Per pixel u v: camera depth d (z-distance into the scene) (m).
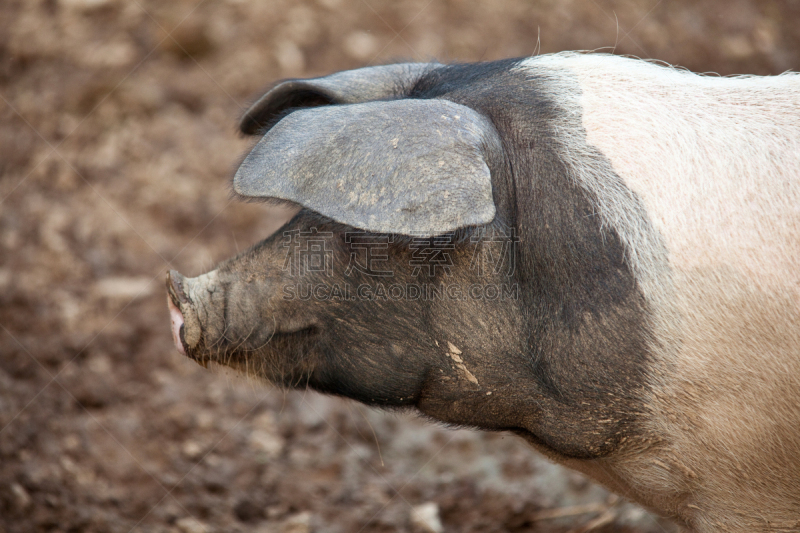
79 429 4.65
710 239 4.13
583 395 4.17
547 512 4.58
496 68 4.23
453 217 4.06
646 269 4.14
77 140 5.97
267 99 4.25
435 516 4.57
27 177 5.71
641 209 4.14
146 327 4.83
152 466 4.62
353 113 4.11
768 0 8.16
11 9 6.96
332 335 4.19
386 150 4.08
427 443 4.70
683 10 7.71
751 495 4.18
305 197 4.08
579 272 4.15
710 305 4.13
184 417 4.70
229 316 4.19
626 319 4.14
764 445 4.14
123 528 4.52
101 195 5.60
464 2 7.29
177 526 4.53
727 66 7.29
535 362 4.17
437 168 4.07
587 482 4.62
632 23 7.41
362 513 4.58
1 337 4.79
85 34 6.72
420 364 4.19
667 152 4.15
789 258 4.11
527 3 7.37
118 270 5.16
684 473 4.19
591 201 4.15
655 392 4.16
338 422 4.73
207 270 4.29
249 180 4.09
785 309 4.11
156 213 5.55
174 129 6.08
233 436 4.69
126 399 4.72
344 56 6.75
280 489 4.61
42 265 5.13
